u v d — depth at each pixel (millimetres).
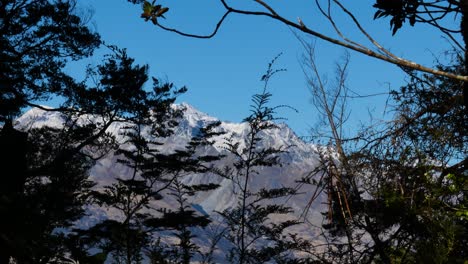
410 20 2139
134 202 13836
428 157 4590
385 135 4738
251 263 9664
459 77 1757
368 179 4715
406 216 4605
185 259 10094
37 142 15766
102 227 10383
